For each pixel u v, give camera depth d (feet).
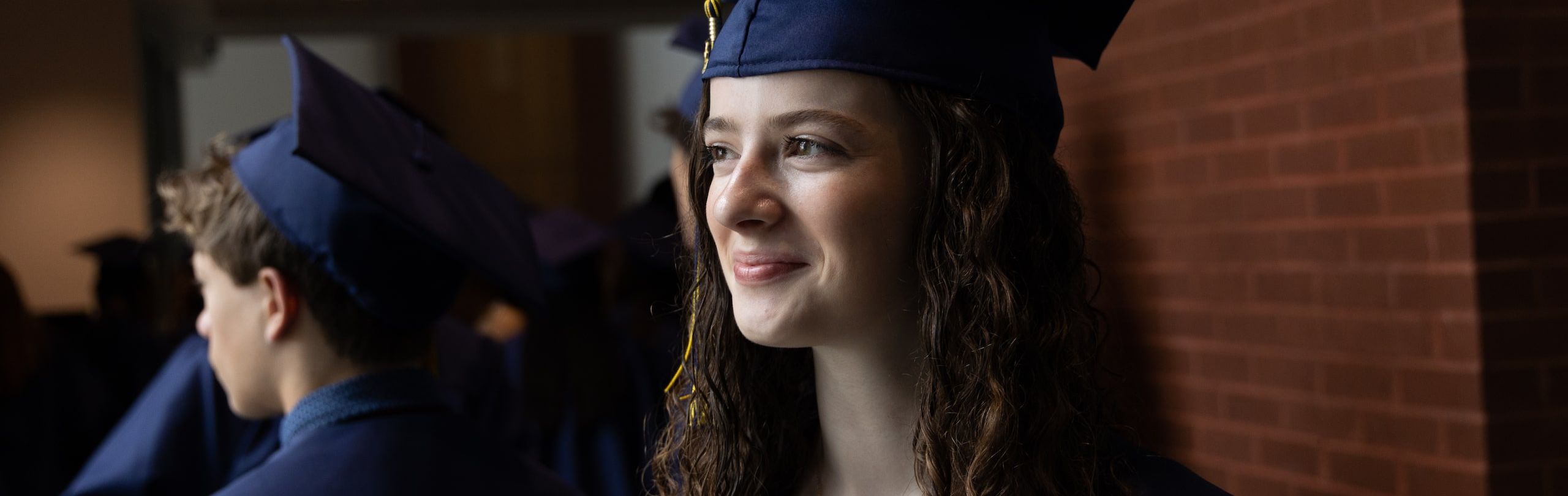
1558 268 6.44
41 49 22.45
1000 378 2.92
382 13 25.20
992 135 2.97
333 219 4.77
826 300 2.91
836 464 3.34
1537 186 6.41
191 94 41.37
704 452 3.59
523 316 12.14
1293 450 7.81
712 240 3.47
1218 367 8.55
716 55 3.07
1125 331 9.64
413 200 4.88
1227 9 8.17
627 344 10.89
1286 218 7.73
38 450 11.82
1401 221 6.82
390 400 4.95
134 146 22.80
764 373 3.56
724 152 3.11
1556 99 6.42
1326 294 7.44
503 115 47.19
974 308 2.94
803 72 2.87
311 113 4.67
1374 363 7.08
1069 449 3.05
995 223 2.92
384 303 4.88
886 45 2.87
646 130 47.75
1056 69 10.44
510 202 5.81
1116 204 9.67
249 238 4.89
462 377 9.68
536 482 5.03
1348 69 7.13
